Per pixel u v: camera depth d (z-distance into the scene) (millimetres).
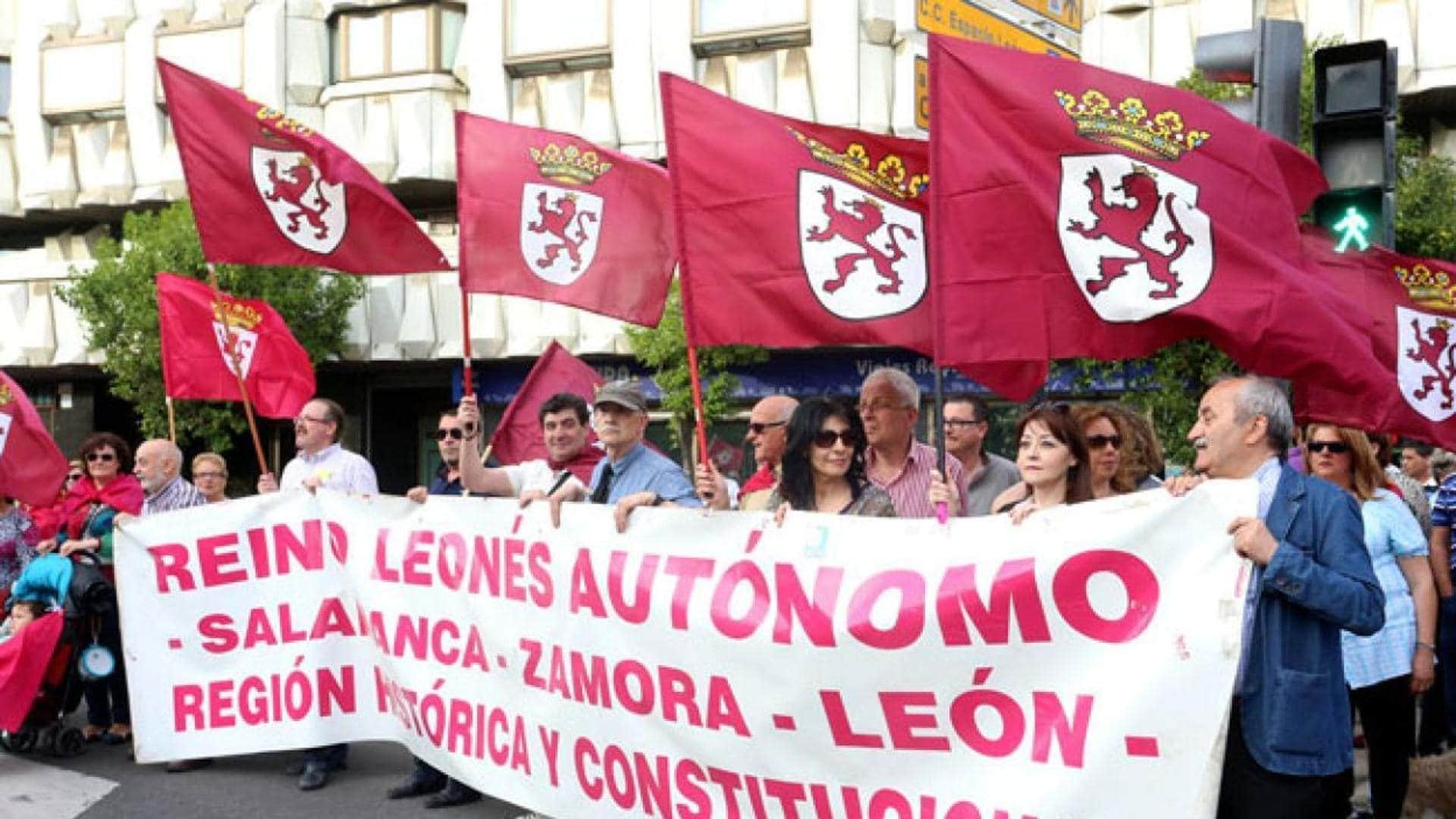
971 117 4496
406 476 26172
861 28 21219
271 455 25828
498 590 5848
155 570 7047
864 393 5965
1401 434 5234
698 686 5035
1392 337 5203
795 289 5082
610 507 5367
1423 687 5840
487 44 23391
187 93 7090
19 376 27062
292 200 7152
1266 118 6320
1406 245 16922
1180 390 15109
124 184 25469
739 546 4945
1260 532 3824
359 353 23672
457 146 6457
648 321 6418
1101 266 4434
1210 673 3889
